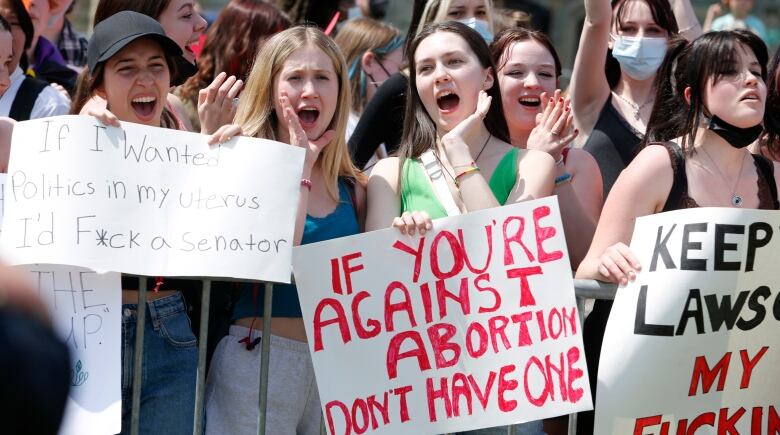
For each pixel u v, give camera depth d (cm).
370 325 1078
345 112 1212
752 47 1150
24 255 1031
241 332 1147
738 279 1087
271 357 1132
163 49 1202
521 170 1202
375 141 1564
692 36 1745
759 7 4484
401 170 1211
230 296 1162
